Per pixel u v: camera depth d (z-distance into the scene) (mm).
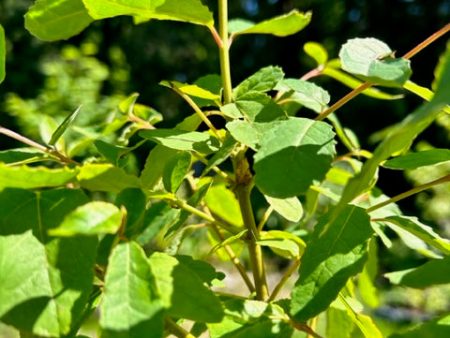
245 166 323
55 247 212
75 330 240
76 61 1849
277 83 295
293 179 227
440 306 1700
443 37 2832
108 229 191
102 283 271
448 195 1341
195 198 296
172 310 211
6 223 213
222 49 312
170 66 3238
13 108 1542
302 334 284
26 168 211
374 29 3072
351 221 262
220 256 417
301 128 243
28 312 199
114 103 1569
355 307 307
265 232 338
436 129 1990
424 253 342
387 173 2154
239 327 253
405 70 229
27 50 2289
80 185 239
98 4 278
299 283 247
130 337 190
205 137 300
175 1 281
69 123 306
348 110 2518
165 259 226
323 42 3104
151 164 312
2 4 2469
